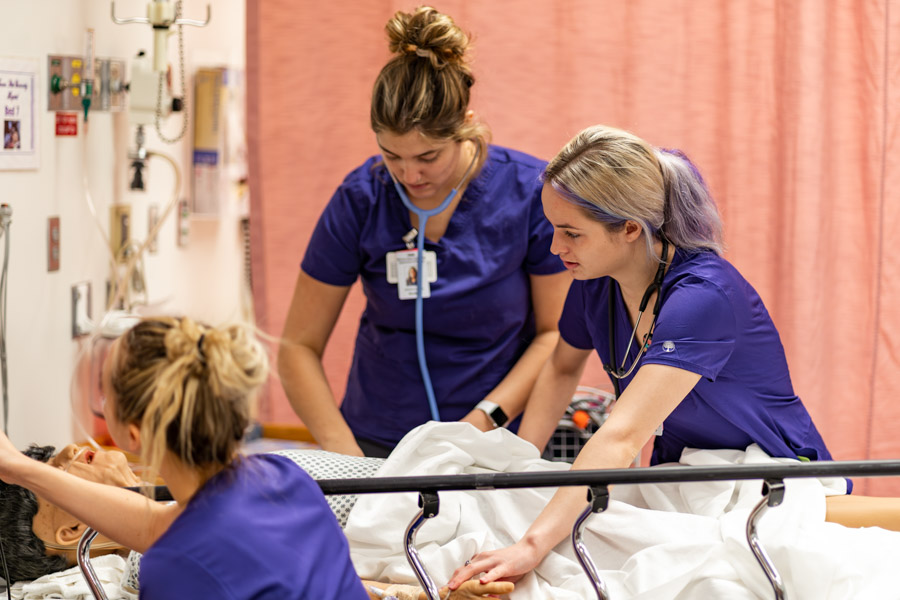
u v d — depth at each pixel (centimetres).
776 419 174
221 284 386
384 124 192
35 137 243
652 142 274
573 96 276
